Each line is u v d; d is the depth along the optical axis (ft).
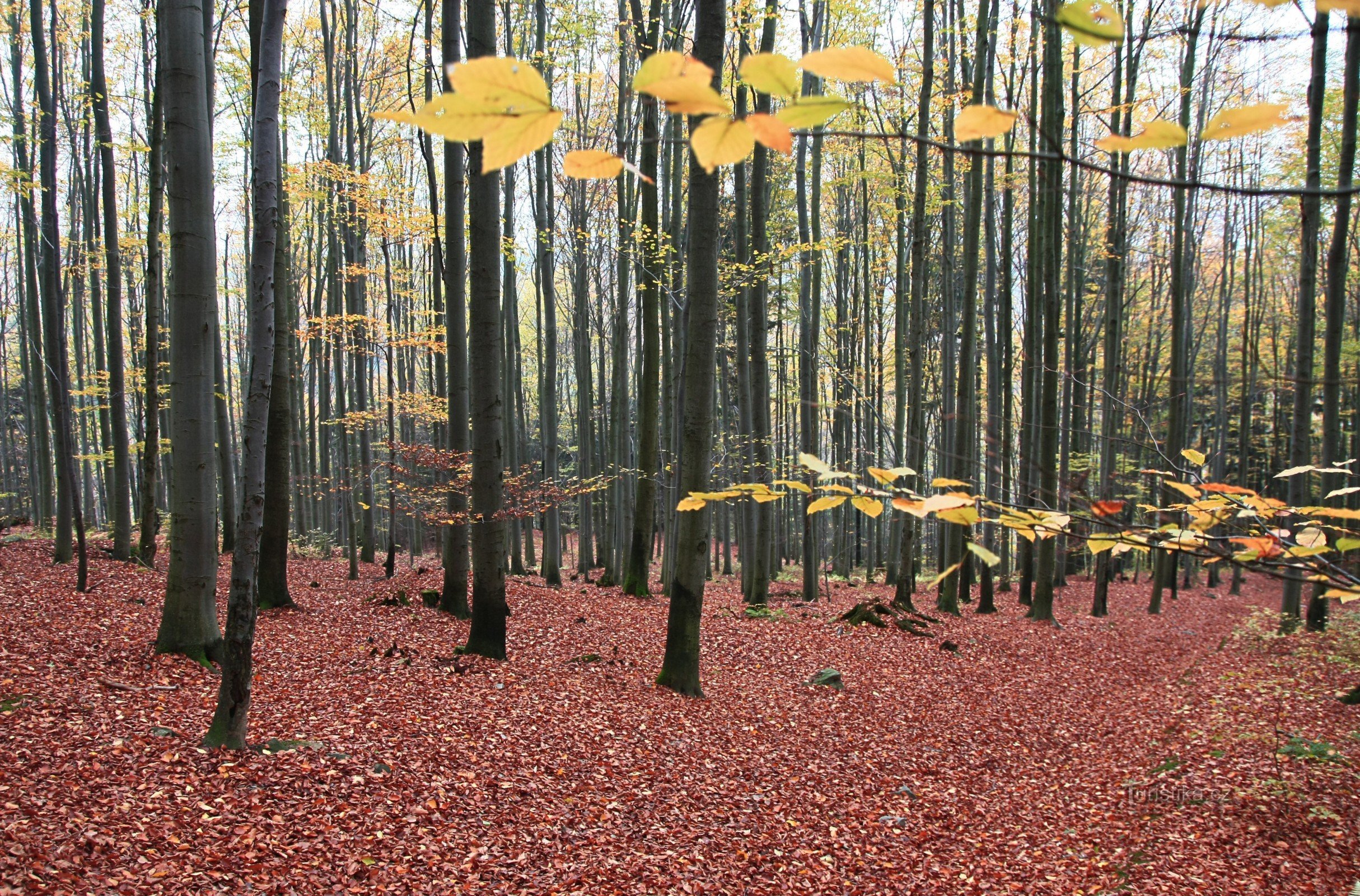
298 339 58.75
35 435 78.89
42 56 40.11
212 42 35.50
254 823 15.88
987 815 22.16
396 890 15.02
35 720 18.02
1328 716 25.23
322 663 26.48
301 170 53.62
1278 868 17.46
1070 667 38.52
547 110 2.42
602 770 21.40
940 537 57.47
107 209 40.73
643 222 46.01
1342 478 37.83
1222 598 69.36
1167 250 67.41
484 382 28.45
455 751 20.68
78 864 13.50
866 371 67.87
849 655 37.22
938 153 54.08
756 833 19.76
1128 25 38.73
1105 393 7.97
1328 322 30.63
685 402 28.09
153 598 31.76
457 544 36.60
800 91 2.81
